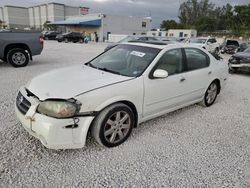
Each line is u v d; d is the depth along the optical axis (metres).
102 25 49.94
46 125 2.87
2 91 5.94
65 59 12.78
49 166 3.00
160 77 3.76
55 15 86.62
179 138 3.89
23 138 3.60
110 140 3.42
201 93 5.09
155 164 3.15
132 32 55.28
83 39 37.22
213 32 65.44
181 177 2.92
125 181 2.81
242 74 10.63
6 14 98.31
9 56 9.40
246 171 3.10
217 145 3.73
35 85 3.36
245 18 61.88
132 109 3.65
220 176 2.97
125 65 4.03
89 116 3.09
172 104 4.34
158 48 4.18
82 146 3.12
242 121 4.77
